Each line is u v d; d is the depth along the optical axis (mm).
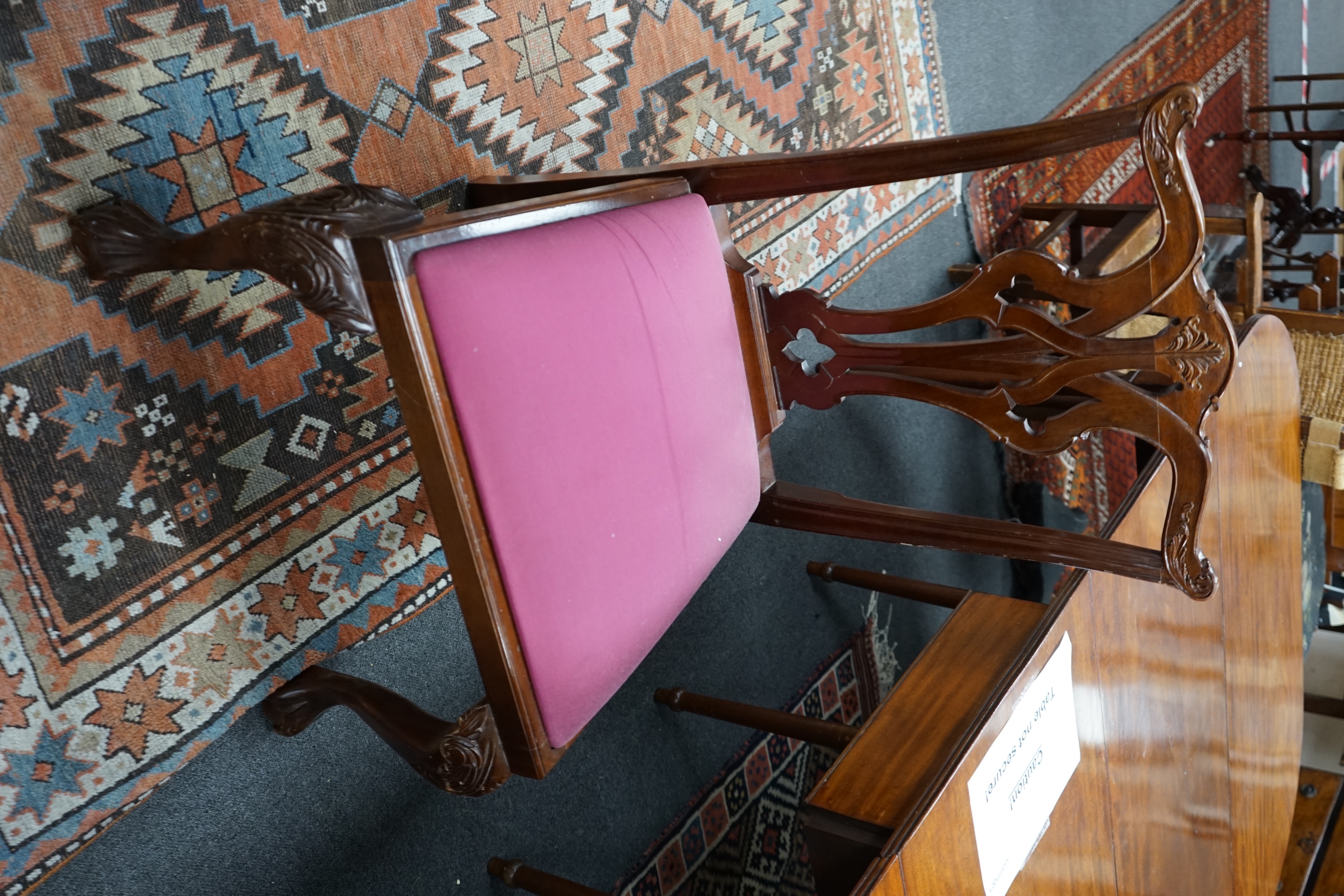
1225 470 2135
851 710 2609
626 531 1217
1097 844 1815
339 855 1520
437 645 1635
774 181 1431
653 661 2025
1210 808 2338
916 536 1600
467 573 1061
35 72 1117
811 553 2439
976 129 2887
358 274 966
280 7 1327
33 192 1125
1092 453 3381
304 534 1415
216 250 1046
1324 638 3895
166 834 1315
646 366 1243
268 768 1418
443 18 1522
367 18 1425
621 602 1218
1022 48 3051
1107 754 1823
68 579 1178
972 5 2812
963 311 1464
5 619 1131
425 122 1520
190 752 1298
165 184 1238
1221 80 4227
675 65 1926
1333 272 2861
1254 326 2205
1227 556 2229
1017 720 1511
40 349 1144
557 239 1156
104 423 1201
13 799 1149
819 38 2270
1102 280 1351
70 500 1177
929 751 1464
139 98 1206
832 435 2473
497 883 1768
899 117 2551
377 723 1244
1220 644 2273
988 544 1565
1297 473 2609
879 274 2525
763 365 1623
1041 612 1695
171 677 1275
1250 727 2518
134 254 1146
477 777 1110
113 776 1228
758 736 2324
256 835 1414
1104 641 1763
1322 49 5305
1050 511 3152
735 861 2281
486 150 1612
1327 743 3510
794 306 1590
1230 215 2922
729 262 1562
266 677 1372
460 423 1019
